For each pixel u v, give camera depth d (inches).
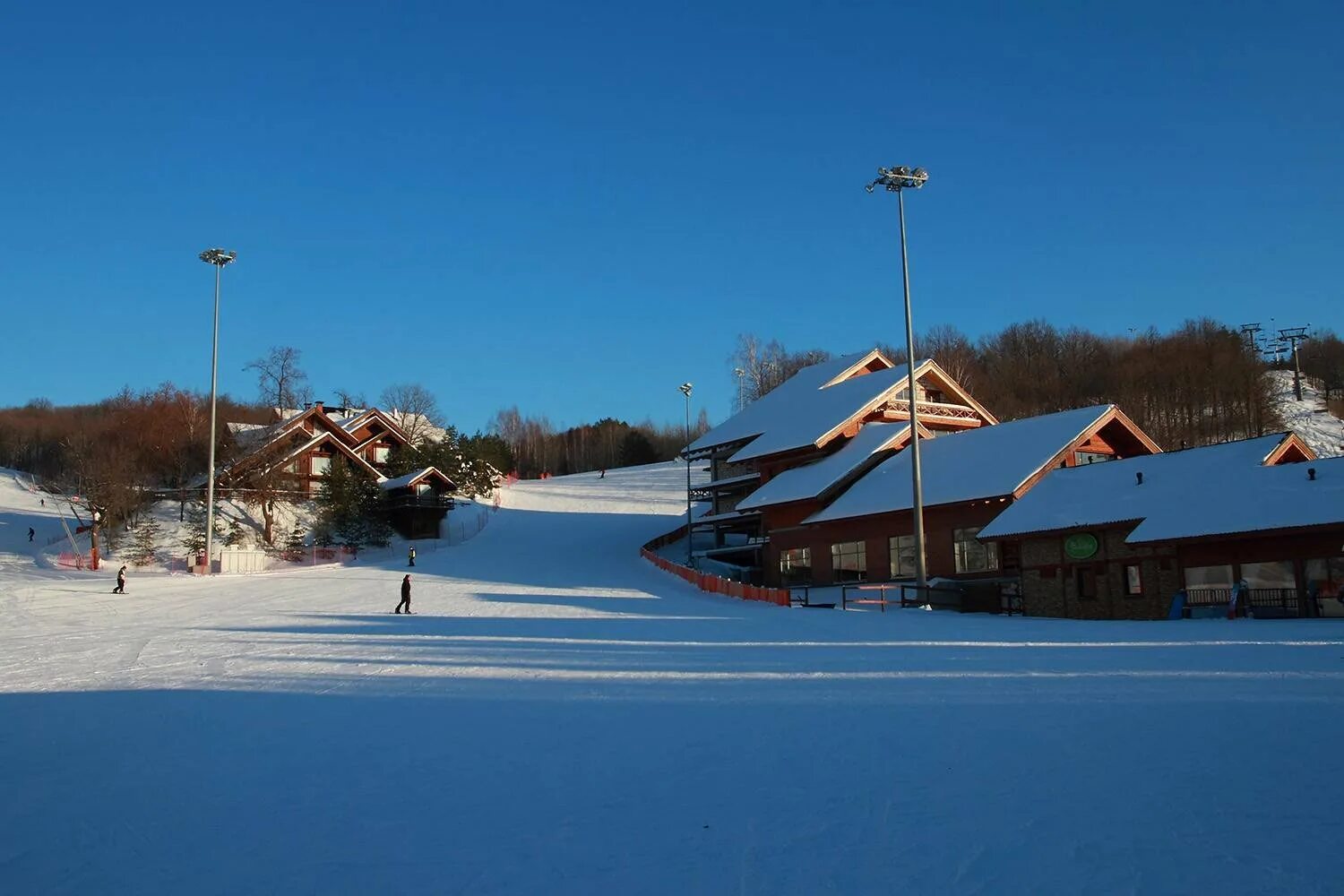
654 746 468.8
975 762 404.8
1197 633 857.5
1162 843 297.4
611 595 1694.1
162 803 405.4
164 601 1710.1
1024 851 298.0
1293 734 415.2
